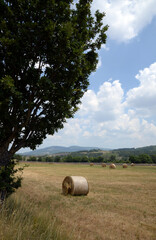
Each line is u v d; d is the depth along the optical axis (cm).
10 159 645
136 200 1006
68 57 589
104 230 570
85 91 771
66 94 613
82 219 661
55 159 9656
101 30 712
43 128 642
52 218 578
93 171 3102
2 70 572
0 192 577
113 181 1814
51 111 666
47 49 580
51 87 570
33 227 430
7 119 549
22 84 613
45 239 386
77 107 702
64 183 1202
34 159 9450
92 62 749
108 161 9044
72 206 841
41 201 896
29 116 582
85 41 693
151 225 629
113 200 998
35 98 622
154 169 3772
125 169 3744
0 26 514
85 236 506
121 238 520
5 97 498
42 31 537
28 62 580
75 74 621
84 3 665
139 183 1688
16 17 575
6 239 335
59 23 577
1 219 402
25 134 649
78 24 670
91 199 1012
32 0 524
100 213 749
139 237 532
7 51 535
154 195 1152
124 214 751
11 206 526
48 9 556
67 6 574
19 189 1194
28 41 547
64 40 536
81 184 1114
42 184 1515
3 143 598
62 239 411
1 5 538
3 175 570
